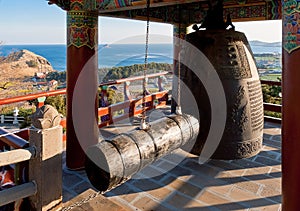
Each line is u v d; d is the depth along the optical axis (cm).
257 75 365
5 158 188
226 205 278
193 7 533
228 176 340
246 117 347
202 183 323
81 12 346
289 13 159
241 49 346
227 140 349
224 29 353
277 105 582
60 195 227
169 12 520
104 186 191
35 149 208
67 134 365
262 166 368
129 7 312
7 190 199
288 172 161
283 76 165
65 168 368
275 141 472
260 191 306
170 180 329
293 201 159
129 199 288
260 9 464
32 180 214
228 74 334
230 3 466
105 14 403
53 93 456
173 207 275
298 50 154
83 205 248
